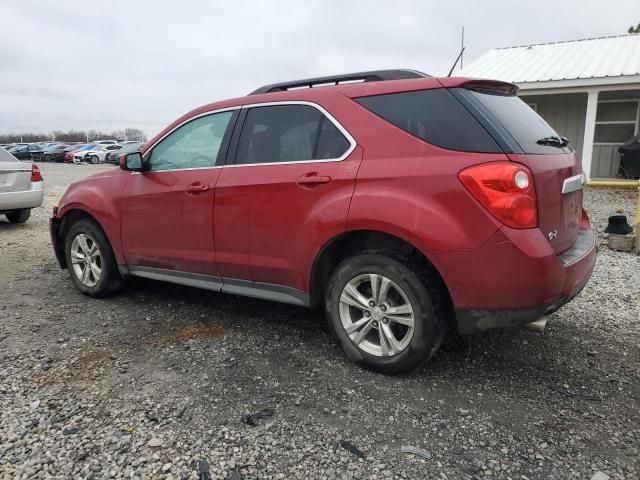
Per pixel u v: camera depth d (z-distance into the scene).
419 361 3.06
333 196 3.19
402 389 3.05
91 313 4.43
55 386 3.12
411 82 3.13
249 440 2.58
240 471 2.35
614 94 14.28
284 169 3.45
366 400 2.94
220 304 4.61
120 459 2.43
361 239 3.34
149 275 4.41
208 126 4.01
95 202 4.61
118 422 2.73
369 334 3.32
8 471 2.34
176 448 2.51
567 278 2.86
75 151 39.69
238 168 3.71
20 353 3.60
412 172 2.93
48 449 2.51
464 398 2.96
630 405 2.88
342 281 3.27
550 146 3.19
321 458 2.44
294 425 2.70
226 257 3.78
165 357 3.53
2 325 4.14
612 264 5.81
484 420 2.73
